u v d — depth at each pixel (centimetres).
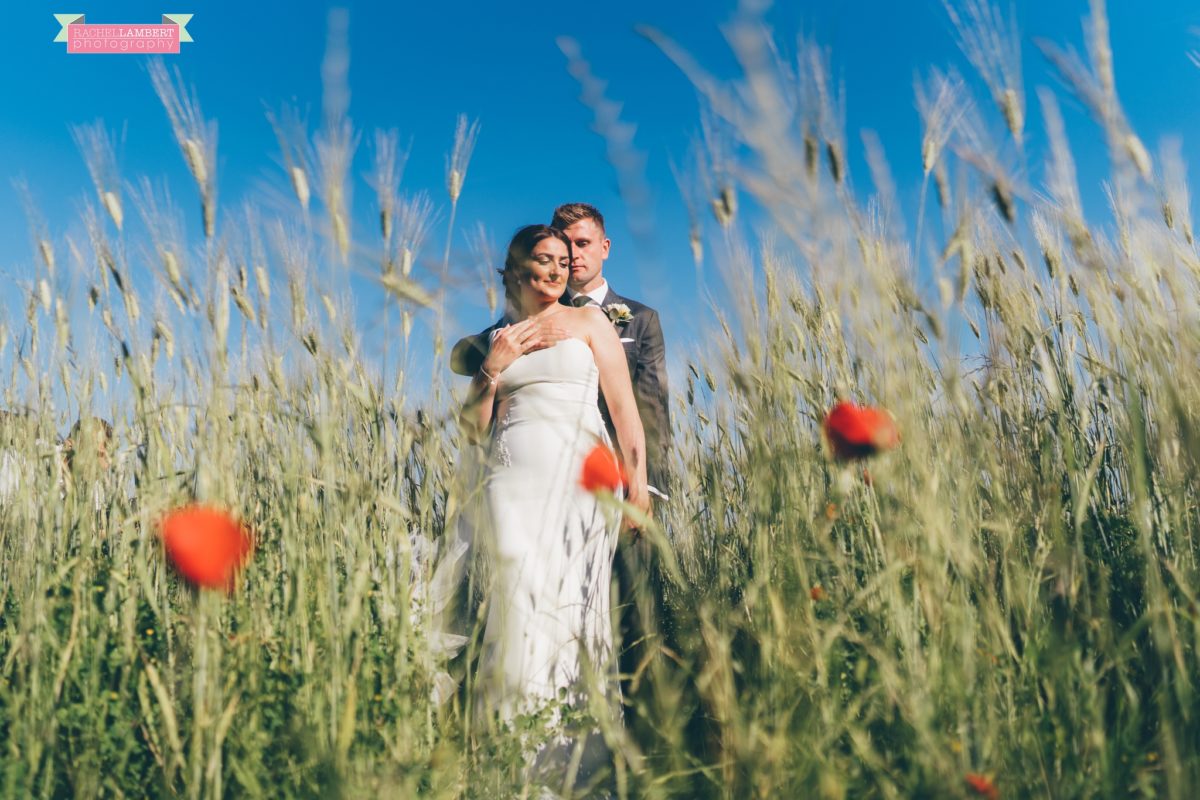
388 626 226
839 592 210
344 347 214
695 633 215
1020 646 203
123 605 225
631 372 369
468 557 284
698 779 203
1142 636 209
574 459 297
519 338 312
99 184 231
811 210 166
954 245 186
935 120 193
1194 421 179
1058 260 252
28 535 254
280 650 218
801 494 198
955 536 187
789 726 182
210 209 209
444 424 234
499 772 220
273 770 199
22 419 279
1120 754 176
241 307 227
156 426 220
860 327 180
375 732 207
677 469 292
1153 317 185
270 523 243
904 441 181
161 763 190
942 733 173
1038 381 249
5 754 204
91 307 252
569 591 287
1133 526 232
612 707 268
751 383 194
